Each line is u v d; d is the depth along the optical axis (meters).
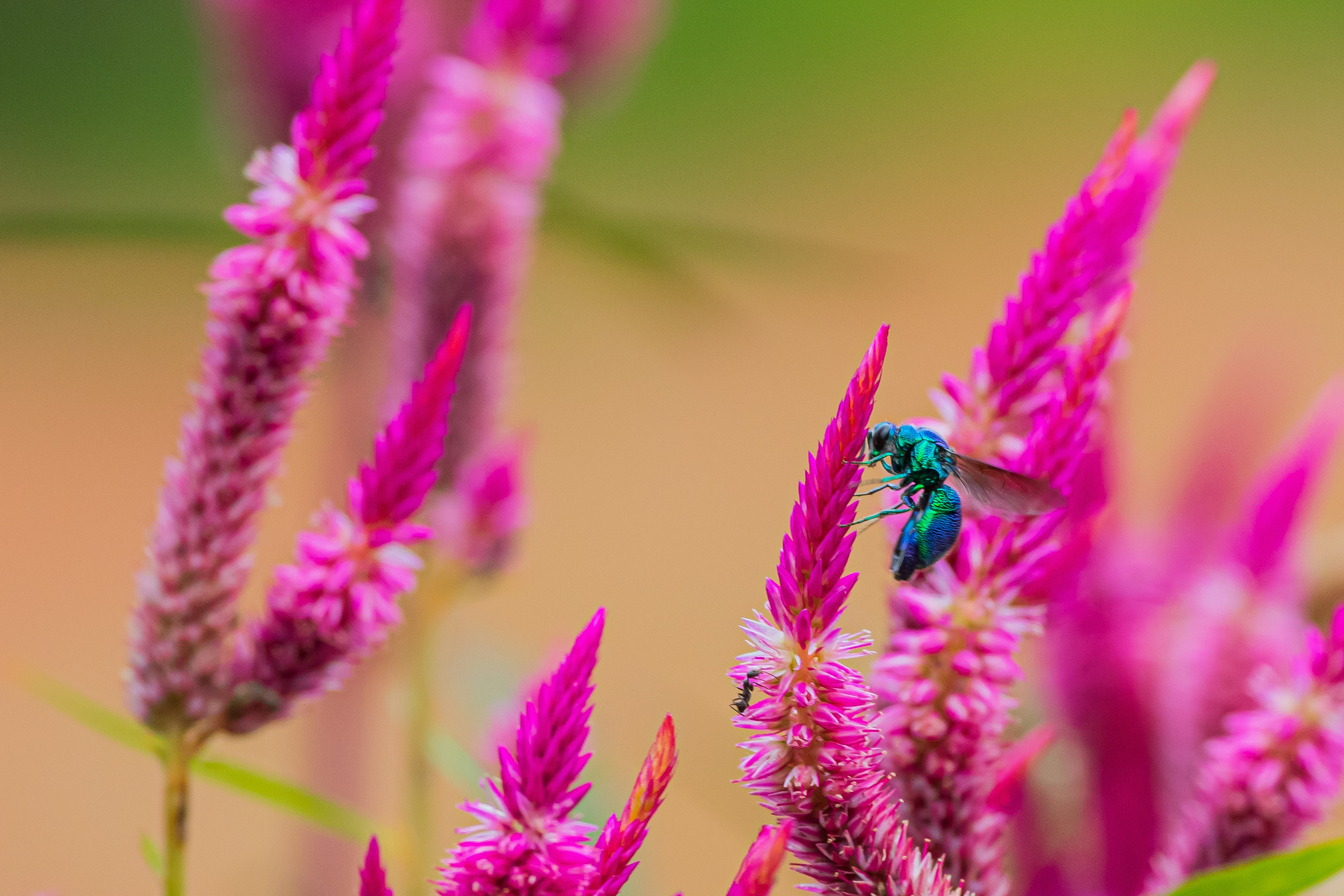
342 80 0.51
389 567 0.51
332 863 0.64
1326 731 0.51
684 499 2.38
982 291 3.01
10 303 2.95
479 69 0.59
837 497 0.48
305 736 0.64
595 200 3.26
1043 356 0.51
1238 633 0.53
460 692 0.65
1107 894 0.53
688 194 3.40
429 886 0.58
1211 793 0.52
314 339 0.52
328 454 0.63
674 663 1.74
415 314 0.60
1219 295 3.05
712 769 0.70
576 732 0.48
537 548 2.17
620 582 2.07
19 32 3.41
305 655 0.52
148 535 0.52
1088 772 0.54
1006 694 0.51
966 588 0.50
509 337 0.61
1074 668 0.54
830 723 0.48
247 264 0.51
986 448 0.51
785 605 0.49
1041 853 0.54
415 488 0.51
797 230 3.23
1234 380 0.57
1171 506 0.56
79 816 1.70
